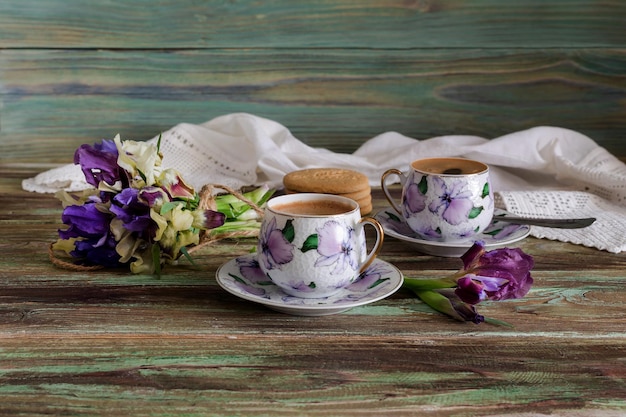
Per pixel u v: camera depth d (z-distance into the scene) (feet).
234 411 2.79
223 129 4.82
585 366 2.99
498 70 5.22
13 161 5.24
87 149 3.53
